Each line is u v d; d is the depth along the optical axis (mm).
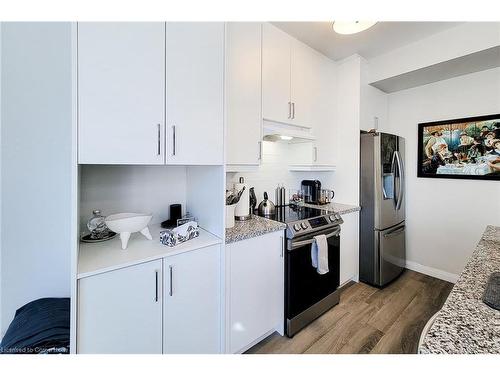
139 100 1050
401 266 2676
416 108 2691
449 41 2016
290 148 2600
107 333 987
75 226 910
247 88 1693
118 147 1002
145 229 1294
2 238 1168
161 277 1132
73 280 900
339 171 2631
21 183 1193
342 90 2562
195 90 1222
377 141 2332
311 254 1847
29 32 1186
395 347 1602
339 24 1737
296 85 2086
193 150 1227
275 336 1724
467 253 2396
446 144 2480
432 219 2627
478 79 2277
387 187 2453
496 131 2174
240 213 1833
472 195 2348
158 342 1136
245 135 1691
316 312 1896
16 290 1206
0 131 1141
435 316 669
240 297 1455
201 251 1278
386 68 2418
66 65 1271
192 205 1700
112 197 1471
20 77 1173
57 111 1258
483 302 709
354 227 2461
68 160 1292
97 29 948
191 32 1201
